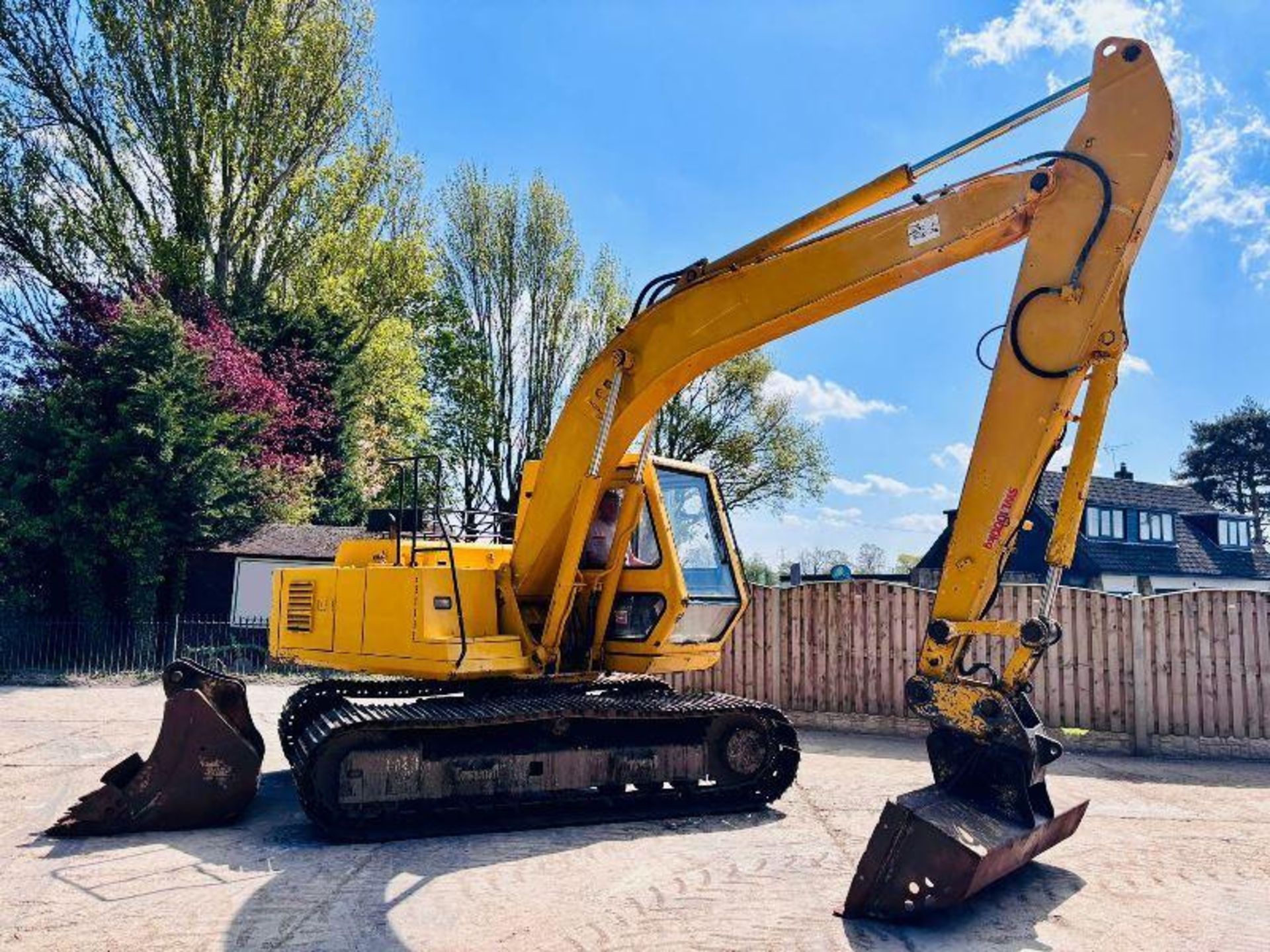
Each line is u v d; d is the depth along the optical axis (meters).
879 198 6.02
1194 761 10.77
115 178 24.73
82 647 17.52
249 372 22.73
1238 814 7.86
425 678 7.85
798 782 8.92
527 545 7.42
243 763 6.86
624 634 7.75
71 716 12.11
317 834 6.65
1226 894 5.57
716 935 4.74
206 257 25.25
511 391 32.62
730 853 6.29
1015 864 5.32
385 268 29.34
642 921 4.93
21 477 17.81
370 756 6.62
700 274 6.61
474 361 32.50
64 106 23.98
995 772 5.36
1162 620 11.21
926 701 5.43
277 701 13.87
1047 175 5.33
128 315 19.16
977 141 5.66
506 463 32.62
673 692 8.68
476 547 8.48
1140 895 5.52
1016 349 5.40
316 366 26.11
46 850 6.07
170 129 24.69
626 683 8.84
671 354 6.69
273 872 5.69
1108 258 5.20
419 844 6.43
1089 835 7.02
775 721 7.89
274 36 25.73
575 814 7.22
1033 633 5.15
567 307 32.62
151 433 17.86
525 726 7.20
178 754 6.69
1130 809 8.05
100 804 6.49
